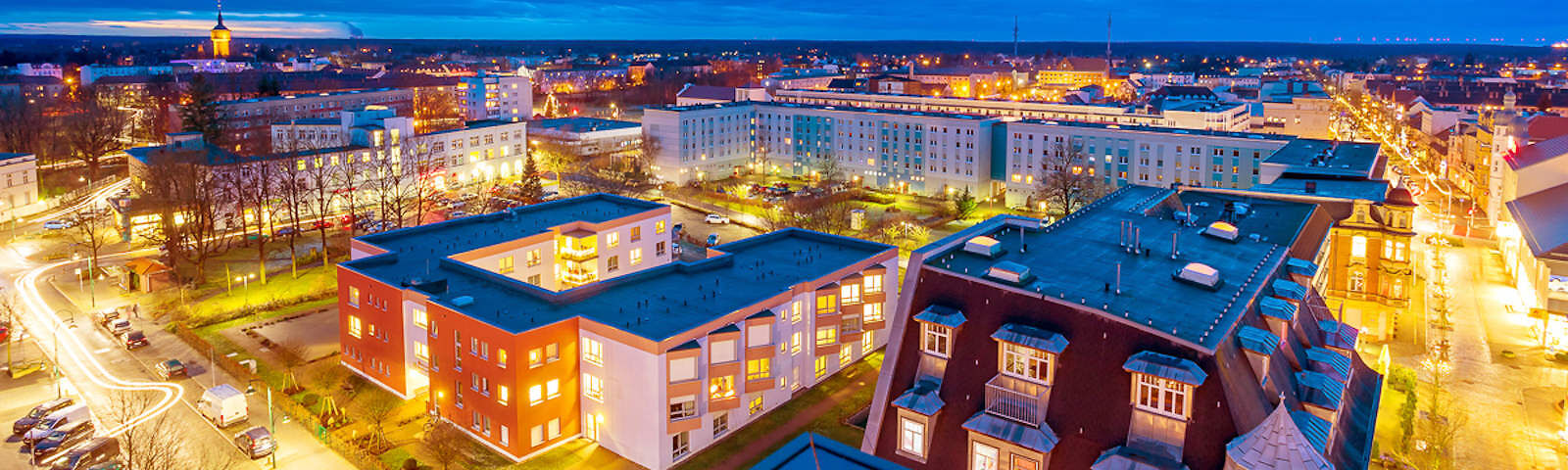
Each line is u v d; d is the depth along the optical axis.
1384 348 87.69
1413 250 146.62
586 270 115.94
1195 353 50.62
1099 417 53.03
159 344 105.50
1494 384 92.25
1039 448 52.59
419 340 88.44
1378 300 98.56
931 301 60.81
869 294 100.75
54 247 149.50
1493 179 161.88
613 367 78.94
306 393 91.69
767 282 93.06
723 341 81.06
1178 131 174.88
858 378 96.56
